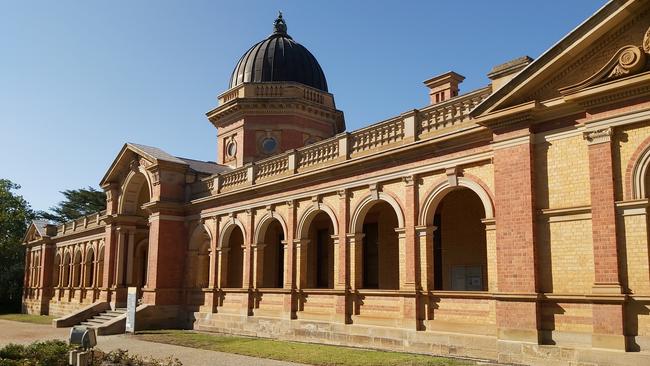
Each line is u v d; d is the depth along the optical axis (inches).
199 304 1082.7
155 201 1123.9
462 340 592.4
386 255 832.9
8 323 1389.0
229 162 1259.2
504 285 547.5
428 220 656.4
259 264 937.5
